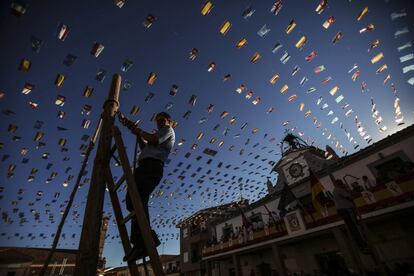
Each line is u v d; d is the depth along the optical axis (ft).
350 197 21.26
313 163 58.44
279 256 46.16
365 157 42.93
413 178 32.55
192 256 93.04
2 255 105.19
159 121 9.11
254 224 54.95
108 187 7.55
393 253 36.47
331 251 44.60
